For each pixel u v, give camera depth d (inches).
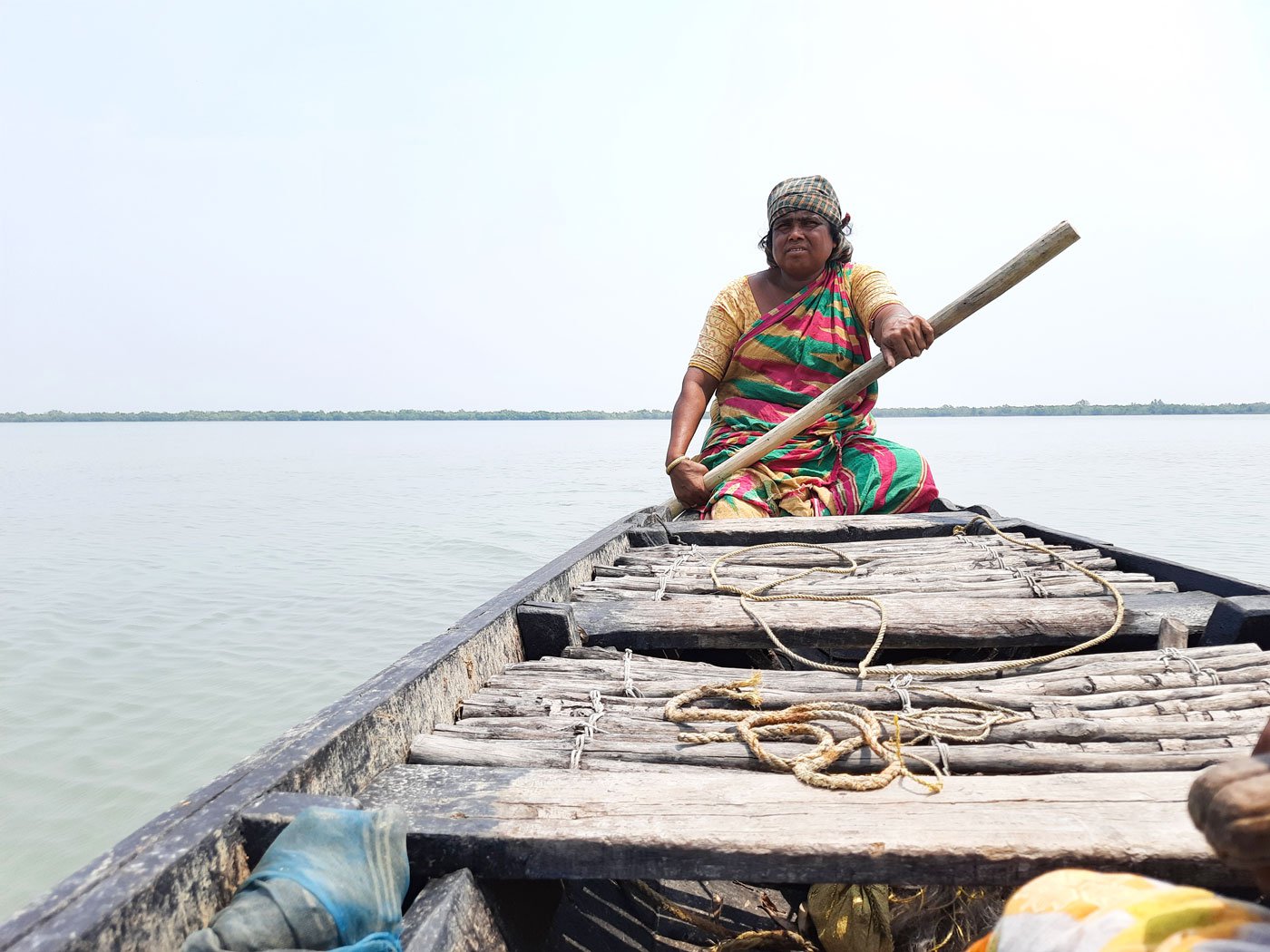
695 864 49.0
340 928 43.6
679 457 149.8
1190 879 47.3
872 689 75.4
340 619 346.3
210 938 40.9
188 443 3914.9
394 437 5147.6
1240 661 76.0
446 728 69.4
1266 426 5777.6
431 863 50.7
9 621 338.3
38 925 37.7
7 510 841.5
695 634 92.0
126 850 43.9
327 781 55.5
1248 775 28.0
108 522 714.2
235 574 451.8
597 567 119.0
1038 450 2311.8
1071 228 121.0
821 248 149.7
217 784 50.8
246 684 260.2
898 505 145.2
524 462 1989.4
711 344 159.2
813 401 140.7
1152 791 54.2
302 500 950.4
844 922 70.2
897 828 50.0
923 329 129.2
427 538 606.5
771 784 56.7
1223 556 509.0
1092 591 94.2
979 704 71.3
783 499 144.4
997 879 47.9
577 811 52.9
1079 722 66.7
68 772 198.8
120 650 296.8
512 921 54.3
